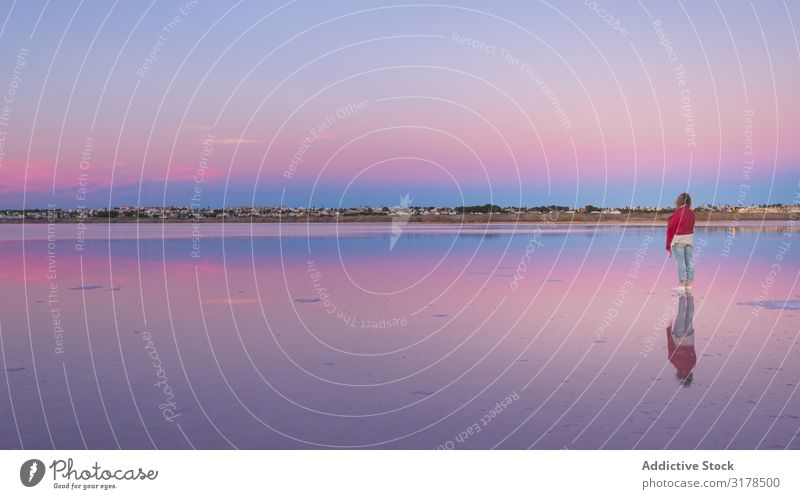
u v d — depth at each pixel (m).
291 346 7.97
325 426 5.20
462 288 13.09
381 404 5.71
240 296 12.07
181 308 10.73
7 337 8.47
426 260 19.11
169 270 16.47
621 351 7.52
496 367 6.91
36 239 30.70
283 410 5.57
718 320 9.30
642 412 5.41
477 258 19.77
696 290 12.58
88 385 6.28
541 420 5.29
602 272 15.89
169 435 5.02
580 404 5.64
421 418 5.36
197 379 6.49
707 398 5.71
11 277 15.16
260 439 4.96
